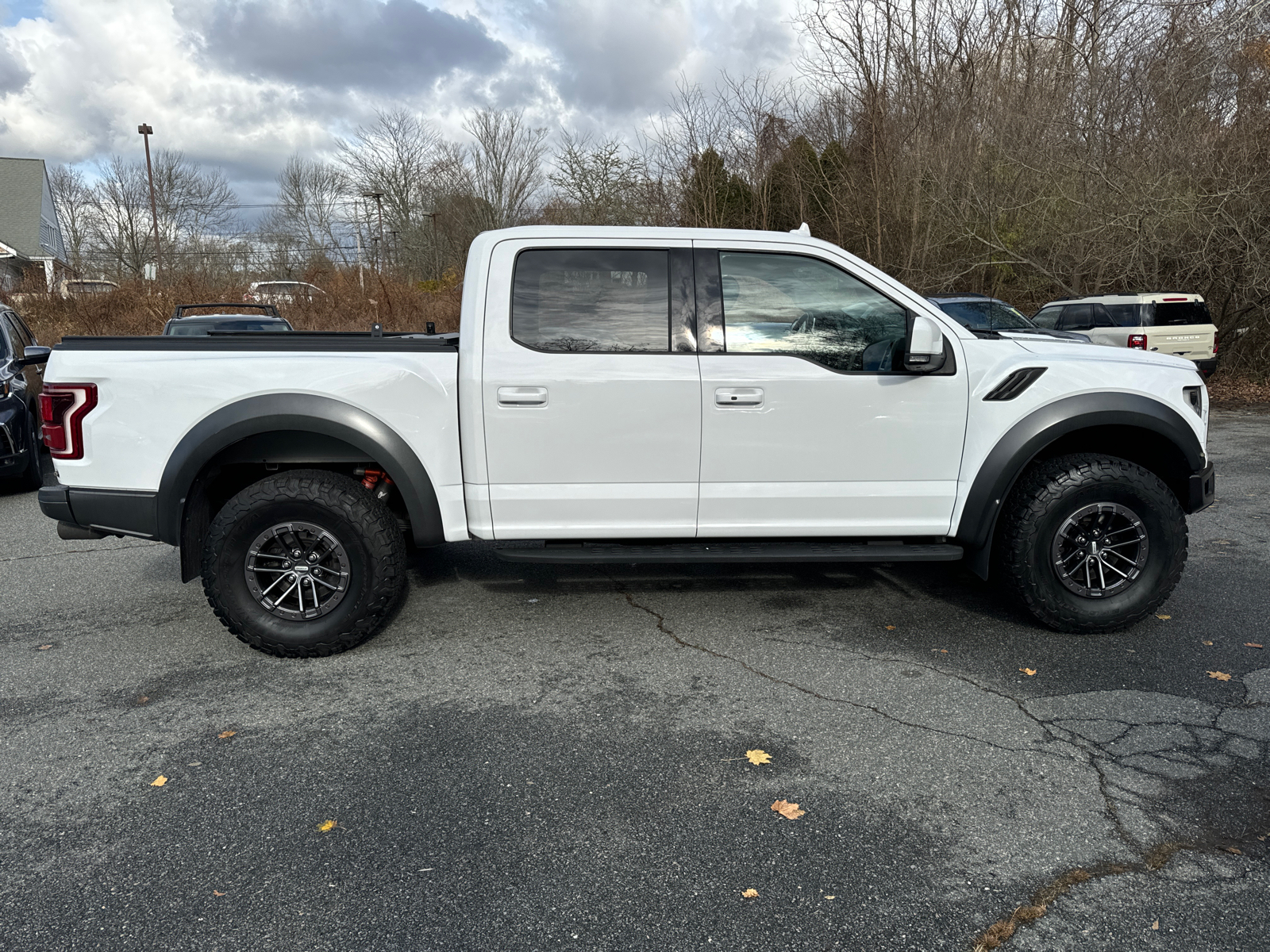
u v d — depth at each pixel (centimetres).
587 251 370
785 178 1962
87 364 360
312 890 225
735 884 226
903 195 1805
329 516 364
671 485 377
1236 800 263
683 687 347
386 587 374
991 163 1672
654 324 372
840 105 1923
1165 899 219
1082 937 206
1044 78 1703
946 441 381
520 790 272
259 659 382
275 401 358
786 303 377
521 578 489
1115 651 381
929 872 231
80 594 478
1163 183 1428
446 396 367
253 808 264
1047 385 378
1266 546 543
